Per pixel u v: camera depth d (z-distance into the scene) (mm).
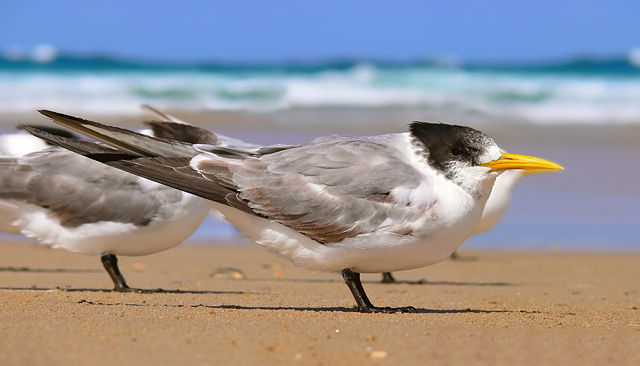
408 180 9883
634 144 36344
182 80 58031
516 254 19312
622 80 61219
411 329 9117
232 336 8500
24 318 9375
